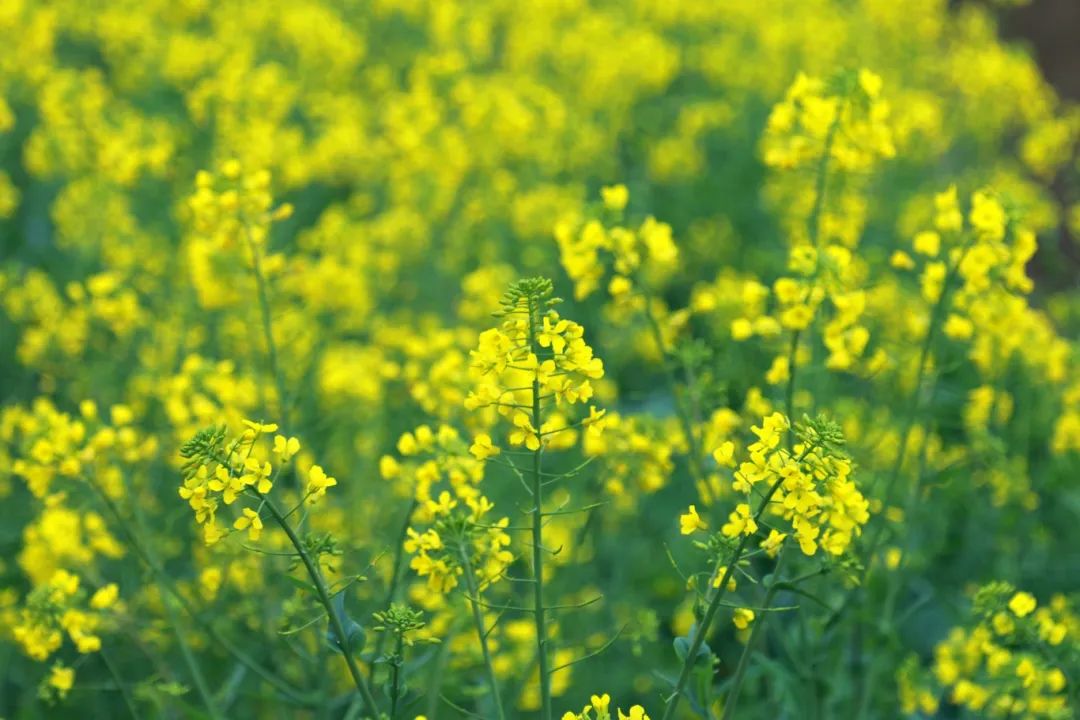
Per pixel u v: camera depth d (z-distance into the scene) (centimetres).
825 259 534
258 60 1557
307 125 1472
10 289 907
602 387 792
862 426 675
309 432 736
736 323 546
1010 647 571
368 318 1017
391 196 1180
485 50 1645
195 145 1199
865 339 547
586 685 714
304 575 594
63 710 711
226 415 629
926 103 1349
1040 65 1883
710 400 592
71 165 1085
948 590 787
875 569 618
